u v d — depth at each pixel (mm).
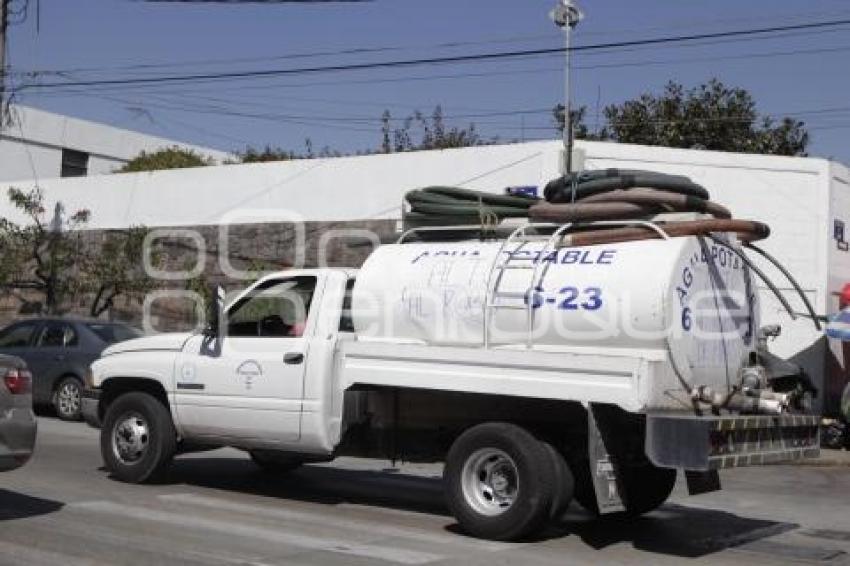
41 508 8977
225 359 10016
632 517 10086
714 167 19969
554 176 20094
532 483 8148
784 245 19766
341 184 22781
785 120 31953
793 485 13945
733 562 8094
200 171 25016
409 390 9375
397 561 7469
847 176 20719
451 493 8555
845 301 19141
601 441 8117
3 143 34781
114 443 10648
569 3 19438
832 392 19547
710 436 7605
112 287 24797
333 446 9445
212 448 10867
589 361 8008
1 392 8086
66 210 27359
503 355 8398
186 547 7637
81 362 16906
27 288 26797
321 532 8492
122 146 38781
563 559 7832
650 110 32562
